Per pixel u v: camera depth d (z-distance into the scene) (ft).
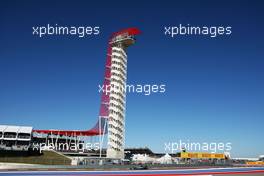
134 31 497.87
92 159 314.35
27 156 375.45
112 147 459.32
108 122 470.80
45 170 213.66
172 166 287.69
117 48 494.59
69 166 234.38
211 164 337.31
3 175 173.88
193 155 415.03
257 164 394.93
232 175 195.62
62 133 533.55
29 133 423.23
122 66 491.72
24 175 174.60
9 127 423.64
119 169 242.37
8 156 360.89
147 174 196.75
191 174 200.64
